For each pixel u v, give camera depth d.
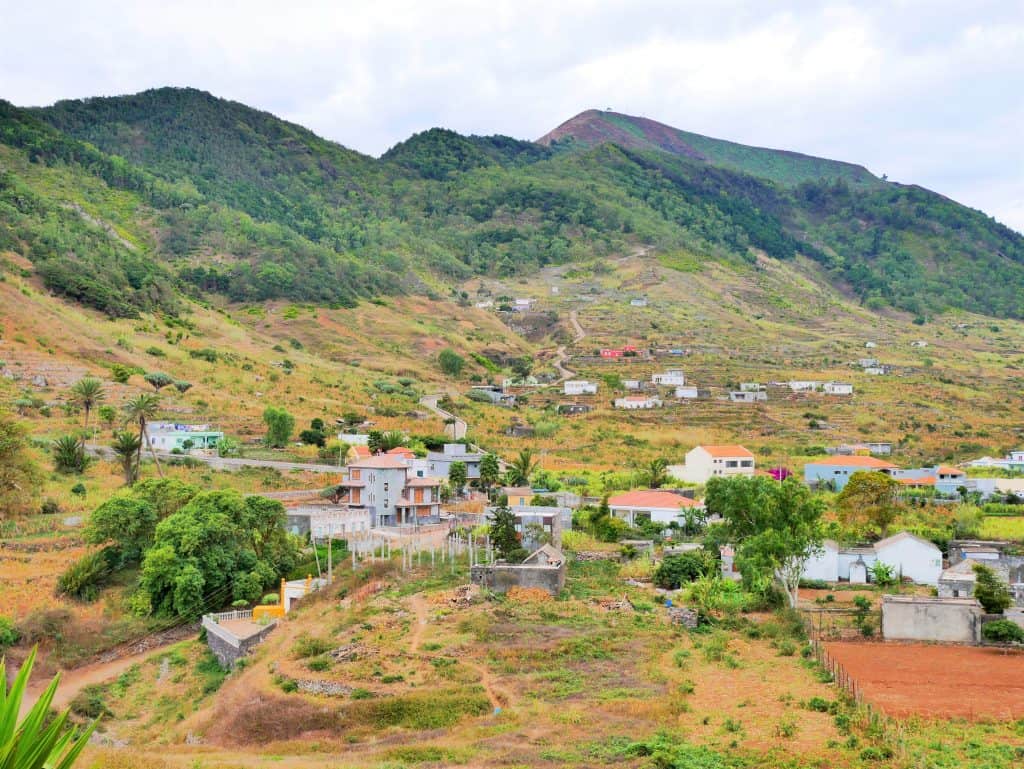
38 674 81.81
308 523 118.62
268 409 178.62
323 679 70.00
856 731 54.69
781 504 93.62
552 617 83.25
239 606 97.12
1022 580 97.00
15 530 111.38
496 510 110.94
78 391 164.25
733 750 52.94
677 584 97.31
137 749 63.81
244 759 57.88
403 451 156.00
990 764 48.53
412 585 92.88
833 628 81.88
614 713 61.31
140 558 104.06
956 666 68.94
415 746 57.22
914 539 104.06
